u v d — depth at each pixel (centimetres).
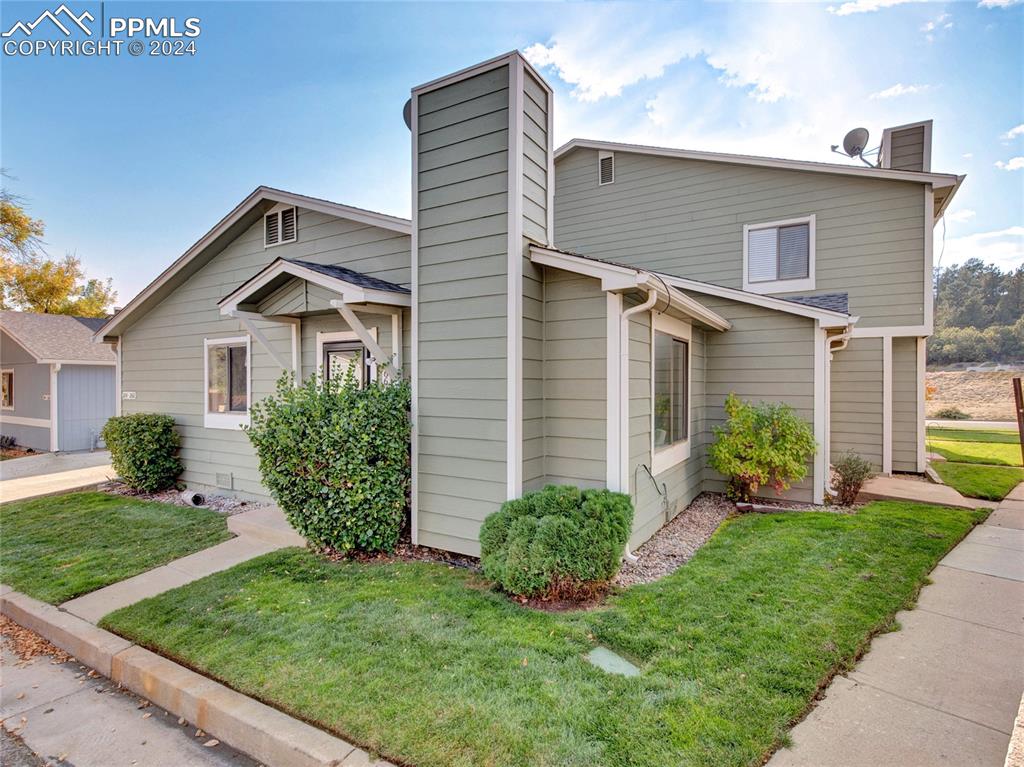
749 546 445
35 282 2144
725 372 678
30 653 323
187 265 739
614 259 1009
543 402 434
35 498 722
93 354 1287
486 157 416
